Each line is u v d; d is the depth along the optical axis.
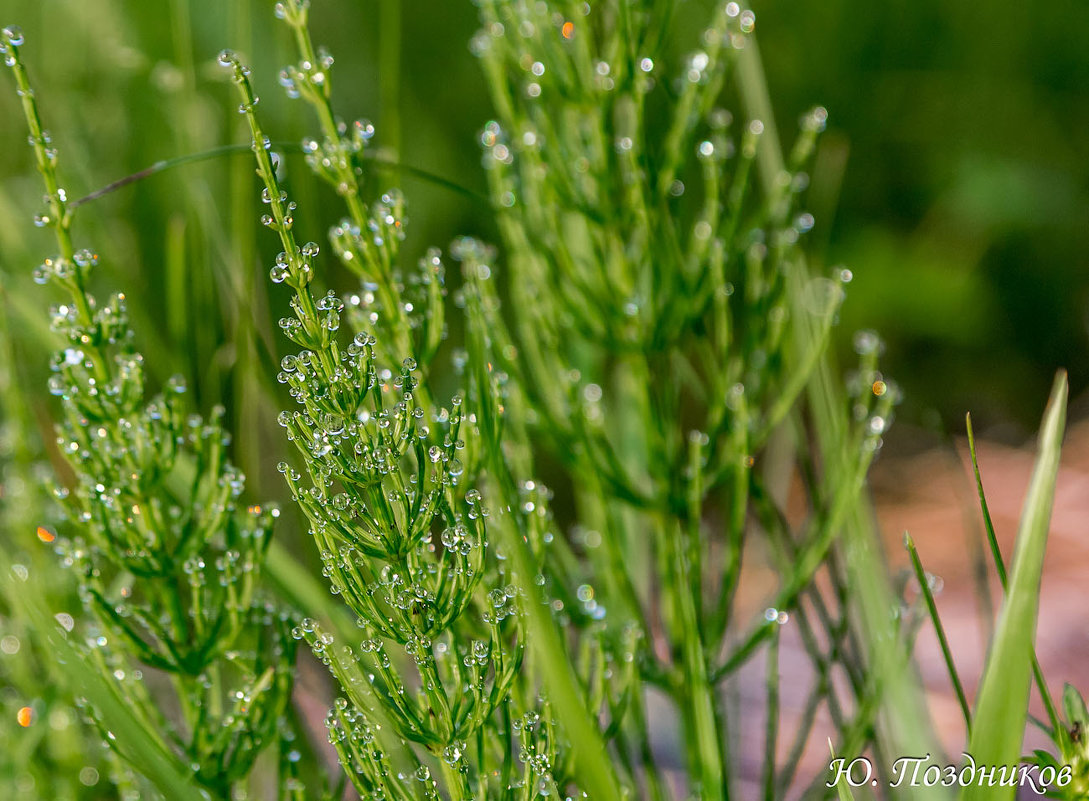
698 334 0.74
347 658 0.62
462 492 0.65
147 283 0.94
